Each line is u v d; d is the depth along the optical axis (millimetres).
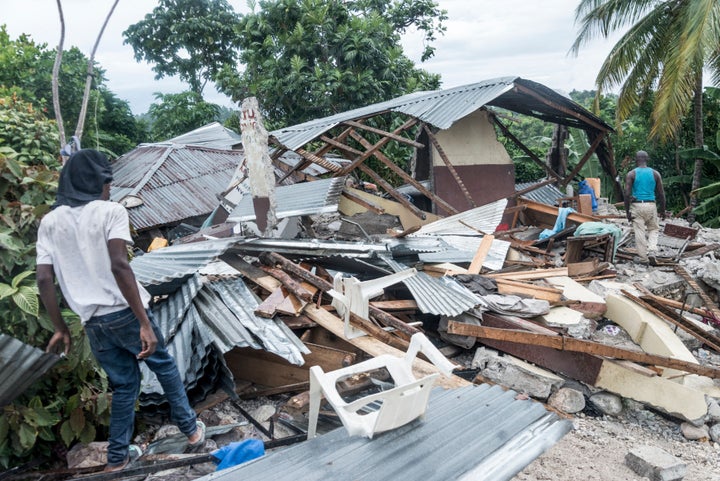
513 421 3186
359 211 10414
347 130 10305
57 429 3420
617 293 6113
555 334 4898
